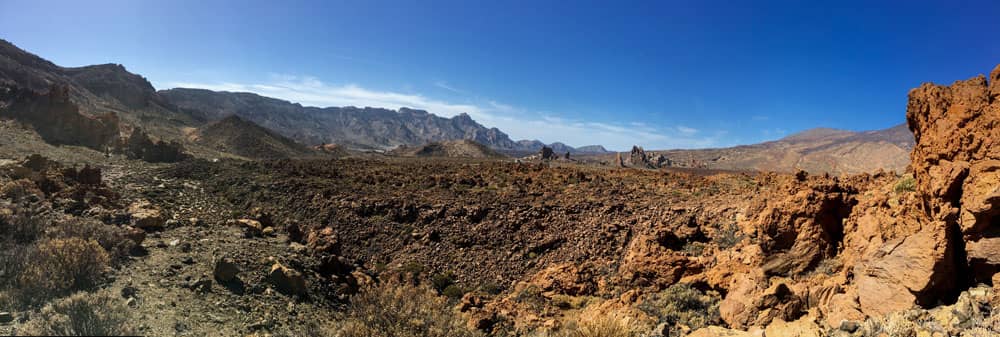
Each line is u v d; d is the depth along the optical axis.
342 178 38.06
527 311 15.30
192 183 34.28
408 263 22.12
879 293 9.52
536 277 19.53
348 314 11.23
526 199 29.09
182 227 17.42
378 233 25.05
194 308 10.43
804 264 13.56
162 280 11.45
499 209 26.86
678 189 31.39
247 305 11.52
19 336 6.45
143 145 55.56
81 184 20.56
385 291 11.02
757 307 11.27
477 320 13.38
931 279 8.78
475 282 20.69
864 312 9.64
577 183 35.53
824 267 13.25
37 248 9.93
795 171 16.11
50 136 52.47
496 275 20.98
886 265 9.67
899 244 9.69
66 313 7.55
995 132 8.69
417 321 10.09
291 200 29.52
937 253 8.86
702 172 112.75
